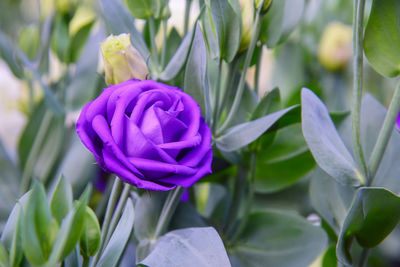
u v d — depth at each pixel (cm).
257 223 45
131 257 46
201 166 36
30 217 33
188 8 46
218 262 37
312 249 44
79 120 35
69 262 37
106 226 38
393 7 38
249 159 45
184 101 37
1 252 35
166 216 41
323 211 44
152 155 35
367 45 39
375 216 39
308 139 38
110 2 44
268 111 43
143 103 35
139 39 45
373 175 39
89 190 34
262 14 39
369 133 43
